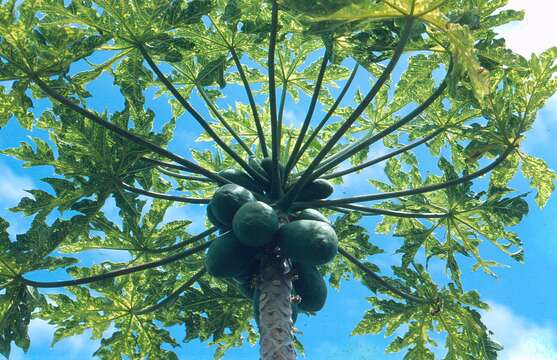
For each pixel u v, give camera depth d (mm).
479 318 6723
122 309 6688
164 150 5598
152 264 5730
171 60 5883
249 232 4996
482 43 5516
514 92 5863
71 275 6488
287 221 5516
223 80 6340
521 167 6406
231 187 5453
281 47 7328
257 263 5414
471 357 6844
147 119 5691
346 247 6824
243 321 6754
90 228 5973
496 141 5996
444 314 6934
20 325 5527
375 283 6992
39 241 5398
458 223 6695
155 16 5539
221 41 6625
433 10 4297
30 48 5277
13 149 5559
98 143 5527
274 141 5840
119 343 6777
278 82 7598
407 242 6793
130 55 5867
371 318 6992
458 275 6812
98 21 5531
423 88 6559
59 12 5422
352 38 5602
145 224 6129
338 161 5836
